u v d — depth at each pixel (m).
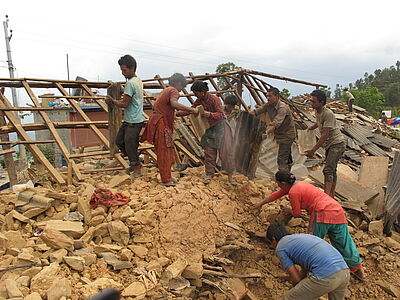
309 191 3.73
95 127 5.55
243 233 4.16
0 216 3.53
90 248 3.20
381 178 6.18
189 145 6.31
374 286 4.01
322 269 2.88
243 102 8.43
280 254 3.14
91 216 3.62
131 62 4.32
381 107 41.38
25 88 5.74
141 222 3.55
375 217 5.18
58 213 3.70
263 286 3.84
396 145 11.05
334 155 4.64
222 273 3.50
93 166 7.17
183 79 4.33
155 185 4.51
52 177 4.72
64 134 13.30
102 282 2.71
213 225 4.03
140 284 2.82
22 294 2.43
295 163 7.32
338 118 12.41
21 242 3.13
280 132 5.24
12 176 5.52
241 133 5.35
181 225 3.75
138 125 4.46
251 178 5.44
